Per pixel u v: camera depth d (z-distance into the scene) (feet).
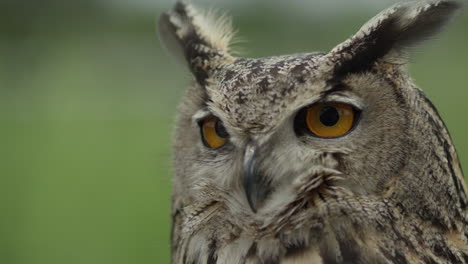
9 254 10.54
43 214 12.37
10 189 13.92
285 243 7.02
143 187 14.07
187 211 7.14
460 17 7.04
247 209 7.04
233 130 7.00
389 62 6.97
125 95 24.56
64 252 10.48
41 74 26.63
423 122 6.95
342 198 6.97
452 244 6.99
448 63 14.58
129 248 10.62
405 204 6.94
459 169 7.04
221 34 7.18
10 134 19.31
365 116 6.94
